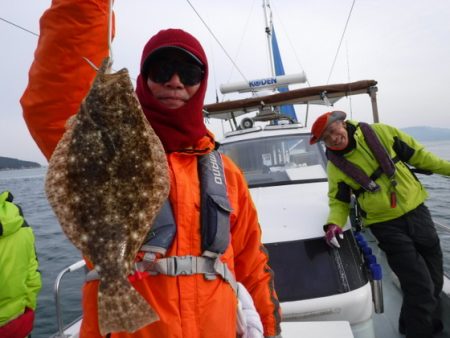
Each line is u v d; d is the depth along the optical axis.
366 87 5.67
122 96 1.51
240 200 1.75
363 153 3.47
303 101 6.22
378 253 5.26
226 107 6.14
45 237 13.42
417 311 3.26
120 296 1.33
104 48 1.63
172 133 1.59
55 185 1.42
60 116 1.58
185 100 1.65
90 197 1.43
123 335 1.37
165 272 1.38
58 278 3.16
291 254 3.35
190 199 1.49
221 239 1.45
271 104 6.07
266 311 1.79
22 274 3.51
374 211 3.47
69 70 1.56
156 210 1.43
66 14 1.53
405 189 3.43
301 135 5.04
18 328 3.50
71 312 6.82
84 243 1.40
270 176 4.57
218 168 1.63
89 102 1.48
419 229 3.43
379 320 3.82
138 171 1.47
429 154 3.53
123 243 1.39
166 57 1.60
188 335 1.34
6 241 3.44
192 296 1.38
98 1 1.58
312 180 4.41
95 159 1.45
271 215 3.76
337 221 3.44
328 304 3.05
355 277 3.24
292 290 3.15
